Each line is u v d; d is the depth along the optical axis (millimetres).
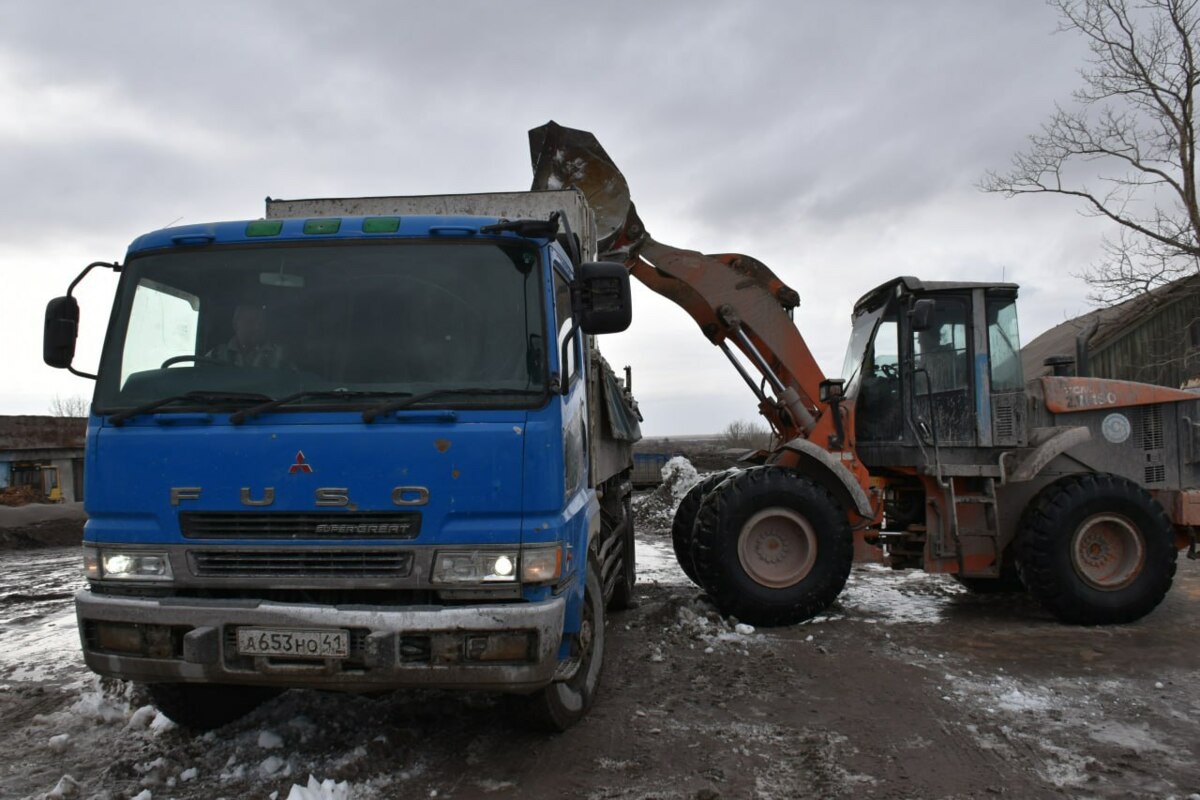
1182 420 7965
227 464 3740
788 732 4609
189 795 3854
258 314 4000
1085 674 5707
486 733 4547
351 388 3842
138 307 4082
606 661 6094
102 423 3930
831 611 7883
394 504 3662
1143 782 3934
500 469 3693
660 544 14688
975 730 4629
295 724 4613
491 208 5734
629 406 8031
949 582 9602
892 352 7871
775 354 8141
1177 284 17484
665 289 8602
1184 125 16766
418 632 3551
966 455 7633
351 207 5773
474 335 3916
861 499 7414
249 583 3705
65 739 4574
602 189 8219
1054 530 7211
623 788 3885
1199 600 8359
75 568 13289
